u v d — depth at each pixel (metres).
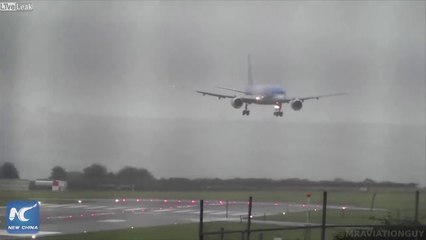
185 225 17.78
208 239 13.93
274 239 13.66
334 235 12.12
